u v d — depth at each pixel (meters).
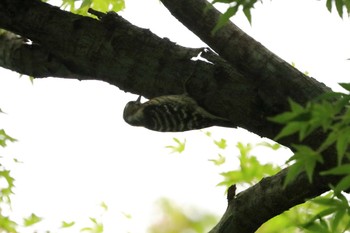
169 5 11.34
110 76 12.09
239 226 12.04
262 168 14.52
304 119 7.96
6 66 13.13
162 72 11.77
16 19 12.17
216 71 11.66
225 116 11.75
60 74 12.59
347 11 9.63
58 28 12.06
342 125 7.96
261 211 11.81
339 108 8.04
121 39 11.90
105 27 12.01
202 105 11.84
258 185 11.94
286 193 11.48
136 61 11.86
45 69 12.61
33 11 12.13
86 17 12.12
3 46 12.98
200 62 11.75
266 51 11.30
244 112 11.52
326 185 11.12
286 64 11.28
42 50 12.64
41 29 12.11
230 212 12.13
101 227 16.19
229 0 9.26
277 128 11.28
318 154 8.16
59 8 12.25
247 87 11.50
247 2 9.20
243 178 14.55
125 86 12.09
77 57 12.11
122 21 12.02
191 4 11.23
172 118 13.88
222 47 11.27
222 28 11.24
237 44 11.21
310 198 11.41
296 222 12.89
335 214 9.11
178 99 11.98
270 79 11.20
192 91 11.75
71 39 12.03
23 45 12.81
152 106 14.17
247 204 11.96
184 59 11.76
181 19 11.39
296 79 11.16
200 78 11.66
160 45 11.85
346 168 8.03
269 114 11.34
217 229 12.20
